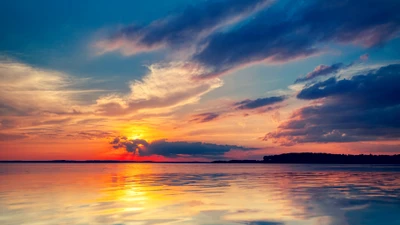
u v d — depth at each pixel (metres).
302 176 50.19
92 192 23.86
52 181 37.00
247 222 13.08
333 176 50.09
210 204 17.55
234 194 22.45
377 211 15.68
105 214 14.52
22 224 12.58
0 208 16.09
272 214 14.72
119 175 55.28
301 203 18.02
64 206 16.75
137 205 17.14
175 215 14.37
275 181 37.28
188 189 26.55
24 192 23.78
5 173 62.19
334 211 15.59
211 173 65.75
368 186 29.66
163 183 34.22
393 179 41.38
